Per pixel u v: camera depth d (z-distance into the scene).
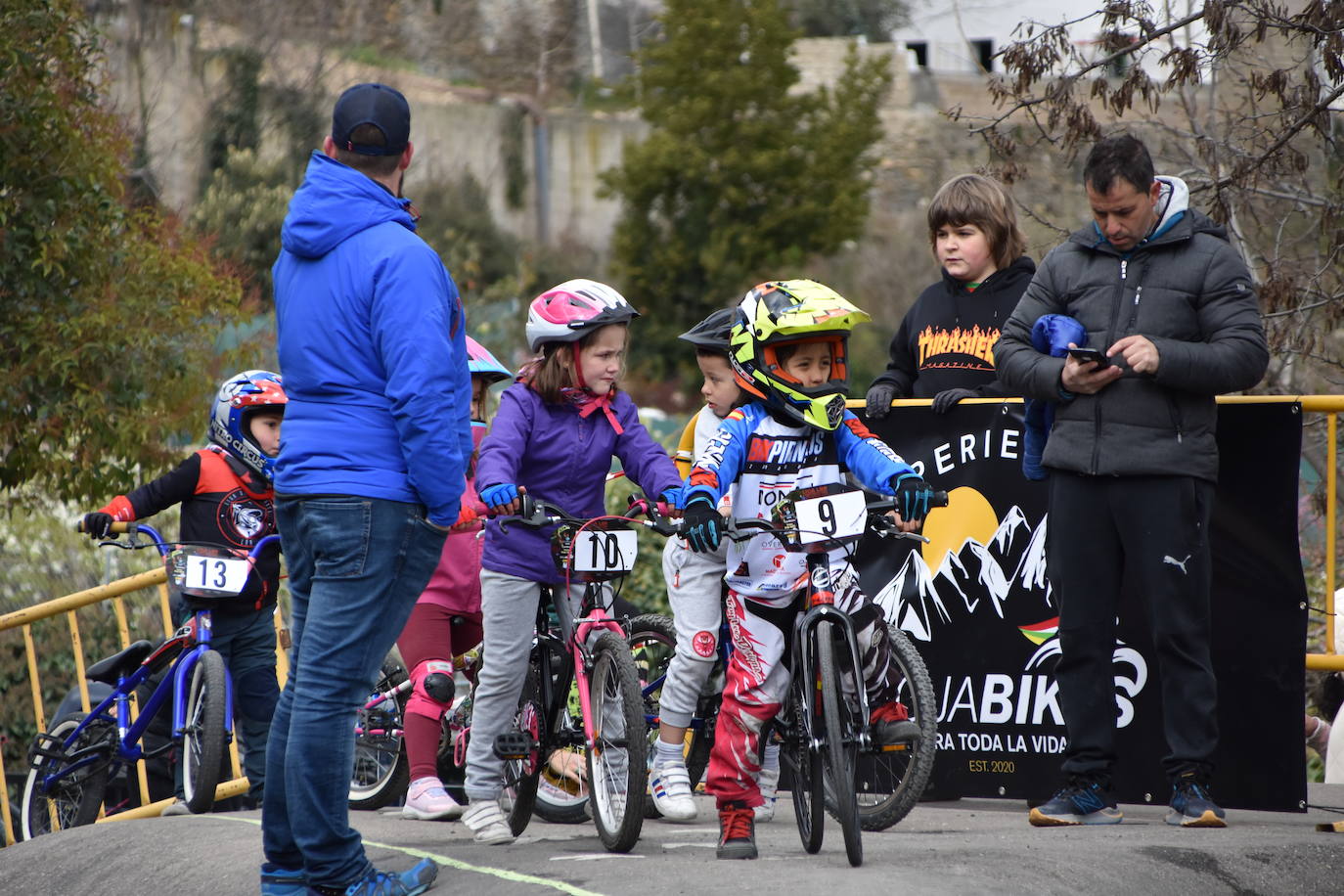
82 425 30.11
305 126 86.50
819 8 119.75
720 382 14.75
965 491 15.98
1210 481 13.33
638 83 95.69
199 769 16.81
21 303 29.84
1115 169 13.15
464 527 15.43
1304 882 11.45
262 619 17.78
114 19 75.31
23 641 29.34
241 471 17.69
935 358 16.58
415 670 15.28
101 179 30.75
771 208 90.81
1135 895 10.79
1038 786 15.42
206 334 33.16
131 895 12.59
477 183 99.62
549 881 10.81
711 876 10.48
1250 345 13.01
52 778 18.77
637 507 13.20
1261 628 14.26
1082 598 13.63
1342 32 18.77
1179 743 13.28
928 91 107.56
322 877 11.02
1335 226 20.95
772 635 12.11
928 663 15.95
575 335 13.58
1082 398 13.53
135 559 31.25
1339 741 18.09
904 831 13.88
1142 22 20.52
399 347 10.77
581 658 13.10
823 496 12.35
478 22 114.62
